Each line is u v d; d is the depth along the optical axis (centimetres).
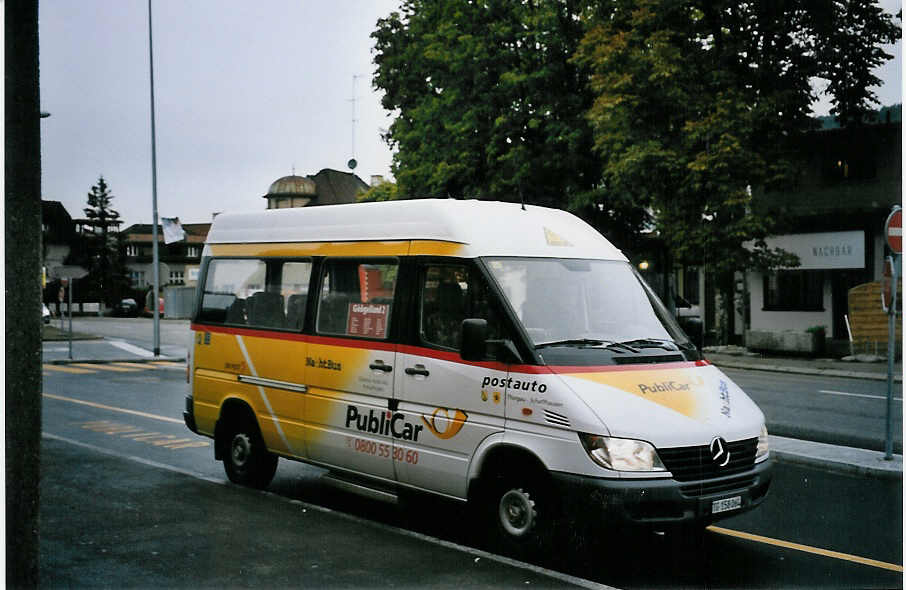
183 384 1916
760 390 1692
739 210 2431
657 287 3206
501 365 645
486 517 667
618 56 2439
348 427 762
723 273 2486
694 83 2414
